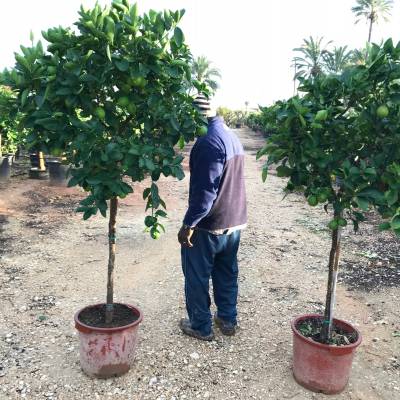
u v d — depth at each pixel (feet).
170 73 9.07
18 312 14.67
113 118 9.67
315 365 10.61
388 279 18.53
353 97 9.17
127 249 21.57
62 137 9.14
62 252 20.88
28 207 29.04
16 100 9.26
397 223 7.97
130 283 17.49
